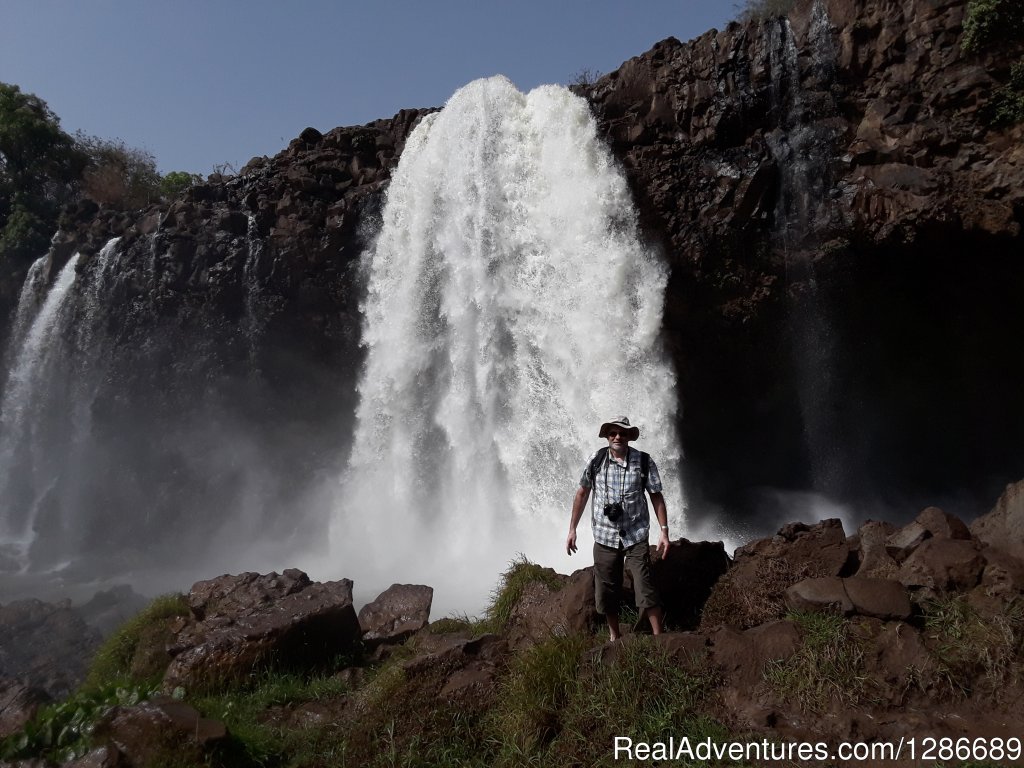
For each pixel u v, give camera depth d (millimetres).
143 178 31344
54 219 28266
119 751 4852
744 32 15938
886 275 14945
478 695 5410
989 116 13539
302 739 5566
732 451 17688
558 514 15125
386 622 7883
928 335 15930
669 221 15508
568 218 16016
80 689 7562
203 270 20219
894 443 17625
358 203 19156
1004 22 13148
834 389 16875
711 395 16781
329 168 20156
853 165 14648
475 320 16828
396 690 5625
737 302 15461
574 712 4883
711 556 6535
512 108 17297
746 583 5934
